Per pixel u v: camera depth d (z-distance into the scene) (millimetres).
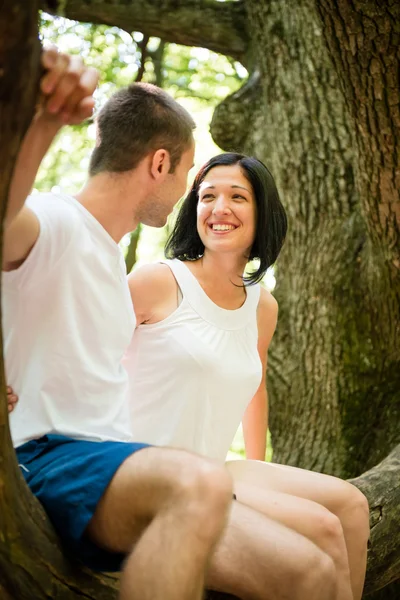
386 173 3904
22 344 2070
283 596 2160
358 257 4555
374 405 4512
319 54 4645
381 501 3268
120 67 7207
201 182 2914
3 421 1664
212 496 1790
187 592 1723
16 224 1974
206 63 8008
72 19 5410
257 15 4879
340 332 4555
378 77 3588
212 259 2852
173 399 2664
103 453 1992
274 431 4820
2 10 1268
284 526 2271
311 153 4715
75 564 1999
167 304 2762
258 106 5039
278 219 2924
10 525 1801
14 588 1847
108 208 2281
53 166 8477
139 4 5293
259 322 3088
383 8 3377
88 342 2148
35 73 1367
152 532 1783
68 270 2096
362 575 2635
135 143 2279
